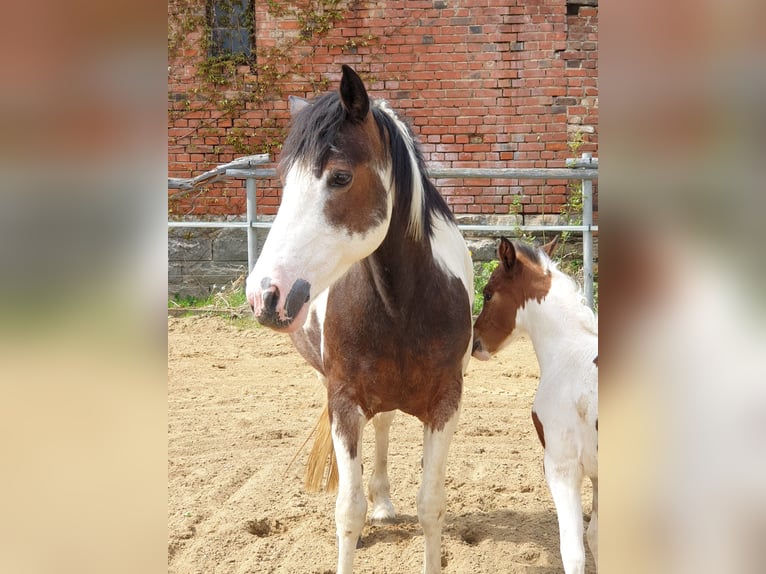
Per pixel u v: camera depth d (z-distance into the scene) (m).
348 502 2.53
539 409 2.65
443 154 8.31
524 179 7.95
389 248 2.48
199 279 8.47
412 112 8.30
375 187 2.32
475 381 5.69
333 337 2.62
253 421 4.77
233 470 3.94
